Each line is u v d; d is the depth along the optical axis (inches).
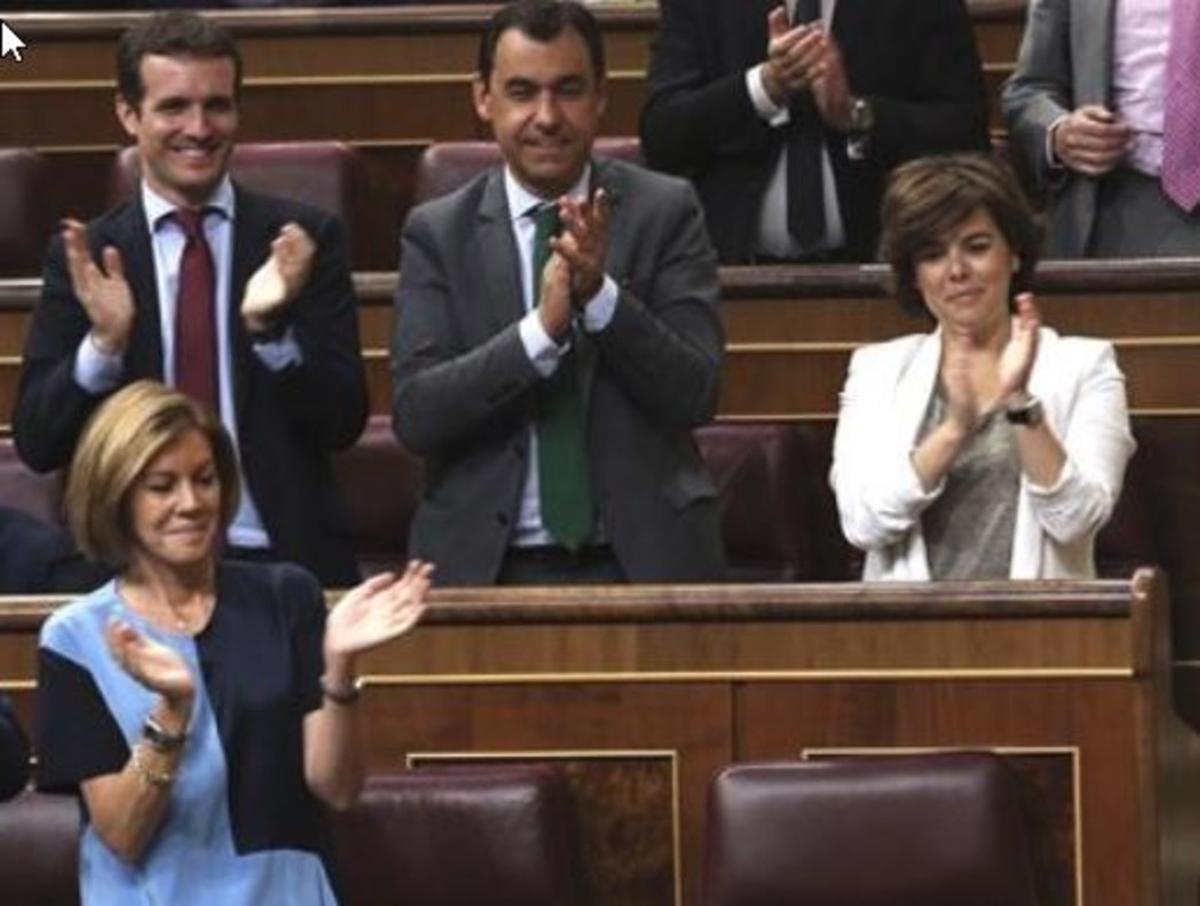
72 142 589.6
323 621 348.5
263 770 341.7
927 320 483.5
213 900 339.3
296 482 427.5
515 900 378.9
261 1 607.2
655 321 410.6
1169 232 503.2
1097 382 411.8
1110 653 388.5
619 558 415.2
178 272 431.5
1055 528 402.3
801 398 495.2
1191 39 502.6
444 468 420.5
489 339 421.1
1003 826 374.3
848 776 376.2
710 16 509.7
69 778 339.3
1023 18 578.9
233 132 436.1
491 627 396.5
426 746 397.4
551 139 422.6
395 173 586.9
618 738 395.5
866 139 500.7
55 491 466.0
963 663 391.2
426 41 585.0
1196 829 424.5
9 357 506.0
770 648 394.0
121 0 614.9
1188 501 486.6
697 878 394.3
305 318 424.5
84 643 342.3
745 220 505.7
